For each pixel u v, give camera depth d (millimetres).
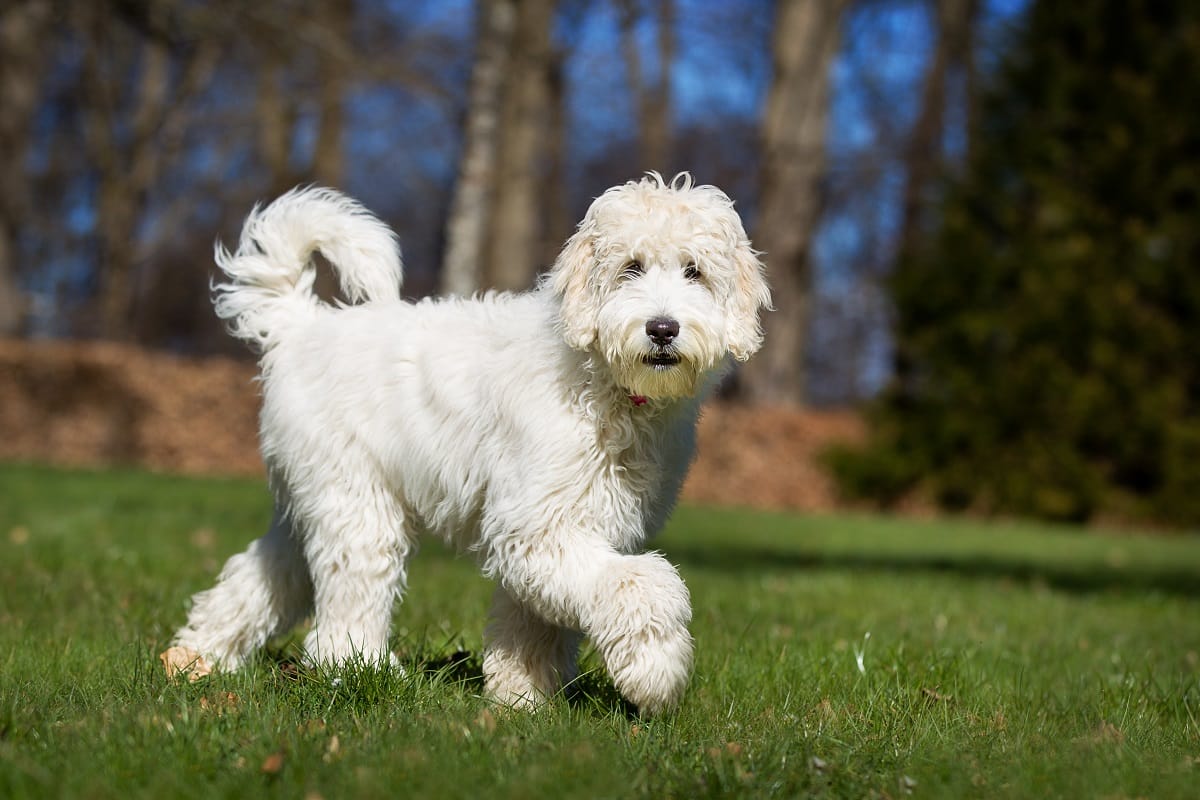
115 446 18250
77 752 3055
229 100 25859
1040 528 15852
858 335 36875
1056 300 16859
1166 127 16891
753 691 4227
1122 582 9711
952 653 5059
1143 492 17156
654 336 3715
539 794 2848
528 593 3789
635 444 3887
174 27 16922
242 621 4508
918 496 17922
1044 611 7297
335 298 4781
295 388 4297
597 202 4012
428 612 5648
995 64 17781
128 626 5031
